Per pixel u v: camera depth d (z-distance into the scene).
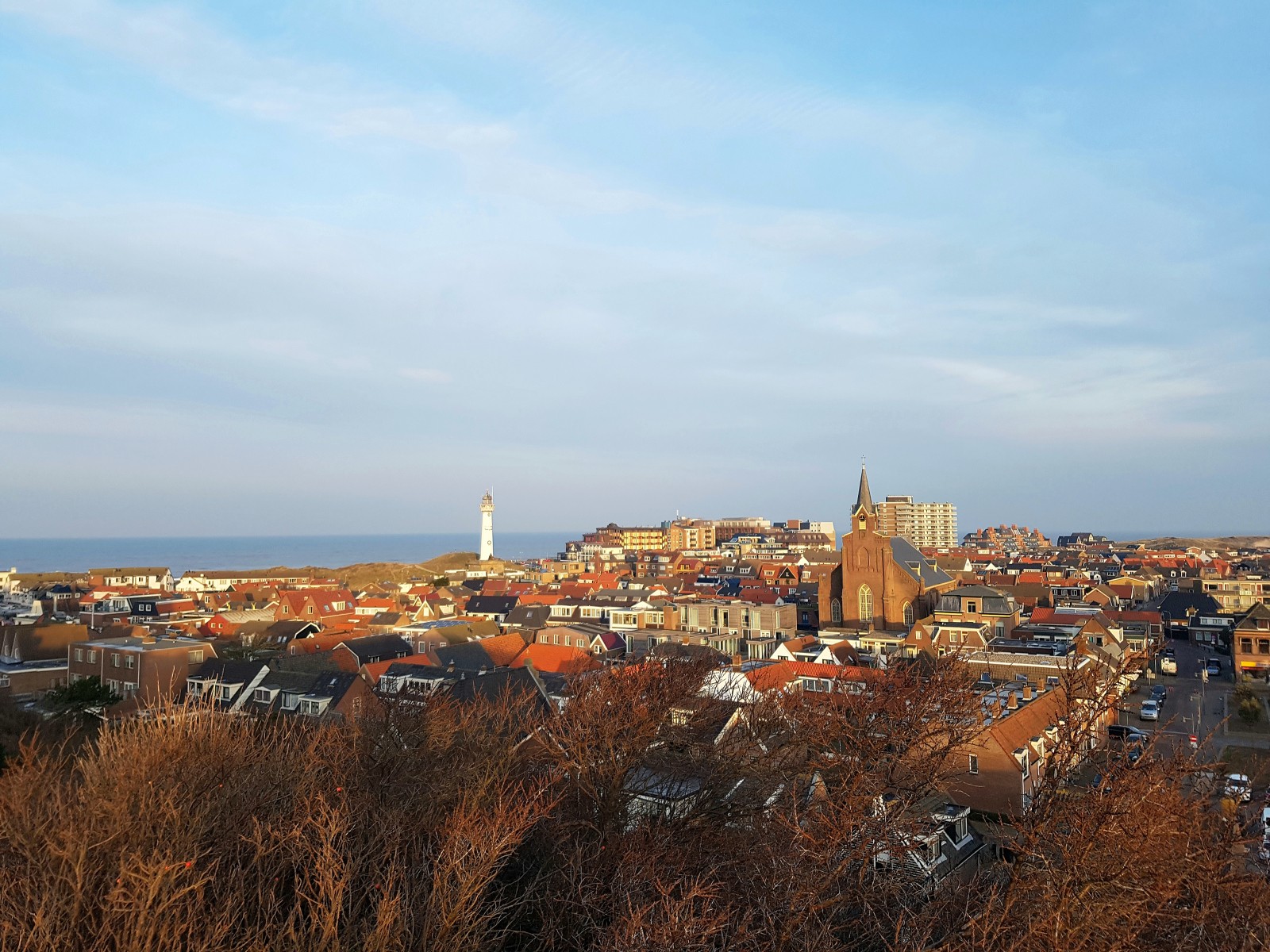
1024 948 15.41
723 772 34.28
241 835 19.31
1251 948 16.98
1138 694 92.12
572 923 20.50
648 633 116.44
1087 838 15.15
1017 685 69.25
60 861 16.89
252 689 82.19
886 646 108.56
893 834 21.55
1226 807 22.36
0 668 100.88
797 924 18.33
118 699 82.12
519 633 119.06
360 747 33.25
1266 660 104.88
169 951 14.35
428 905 17.09
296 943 15.16
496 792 27.38
